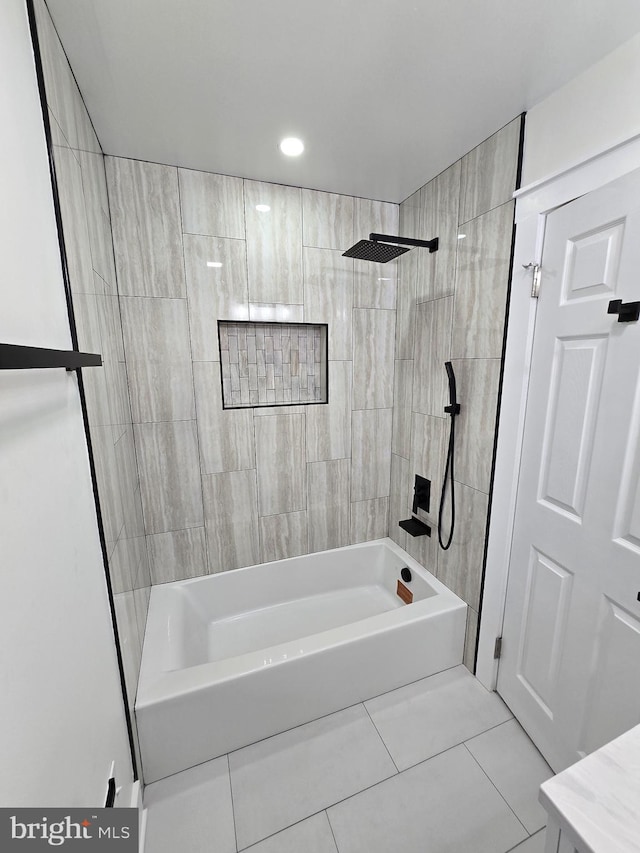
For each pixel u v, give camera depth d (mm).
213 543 2088
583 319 1177
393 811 1257
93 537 929
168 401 1859
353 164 1685
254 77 1141
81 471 867
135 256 1688
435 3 898
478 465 1671
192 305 1818
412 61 1085
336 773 1378
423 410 2043
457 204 1674
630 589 1066
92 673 840
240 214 1825
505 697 1635
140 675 1411
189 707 1353
